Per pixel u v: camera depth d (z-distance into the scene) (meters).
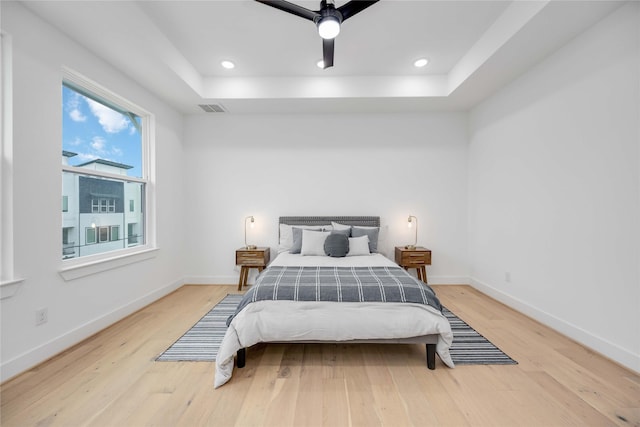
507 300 3.21
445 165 4.13
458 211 4.13
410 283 2.13
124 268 2.87
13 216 1.83
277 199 4.17
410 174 4.14
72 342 2.23
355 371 1.90
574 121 2.34
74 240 2.40
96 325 2.48
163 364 1.97
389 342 1.93
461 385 1.74
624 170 1.96
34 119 1.98
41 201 2.02
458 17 2.47
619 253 1.99
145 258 3.21
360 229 3.79
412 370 1.91
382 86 3.54
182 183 4.11
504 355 2.10
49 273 2.06
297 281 2.15
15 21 1.86
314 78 3.54
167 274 3.70
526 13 2.14
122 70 2.81
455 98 3.61
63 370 1.88
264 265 3.79
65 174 2.33
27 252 1.91
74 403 1.56
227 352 1.77
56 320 2.11
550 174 2.60
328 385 1.74
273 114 4.15
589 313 2.21
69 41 2.26
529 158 2.87
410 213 4.15
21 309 1.86
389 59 3.17
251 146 4.16
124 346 2.23
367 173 4.15
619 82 1.98
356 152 4.15
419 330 1.89
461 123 4.10
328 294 1.98
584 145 2.25
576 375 1.84
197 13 2.40
